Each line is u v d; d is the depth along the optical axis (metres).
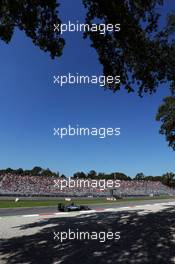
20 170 119.94
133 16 14.11
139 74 15.81
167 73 16.22
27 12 12.90
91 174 91.44
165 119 35.25
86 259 10.90
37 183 76.00
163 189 103.81
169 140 35.75
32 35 13.45
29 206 36.56
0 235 15.62
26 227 18.08
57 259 10.95
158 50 15.77
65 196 71.50
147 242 13.52
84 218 21.98
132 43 14.65
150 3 14.06
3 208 33.03
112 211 27.31
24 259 10.98
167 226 17.77
